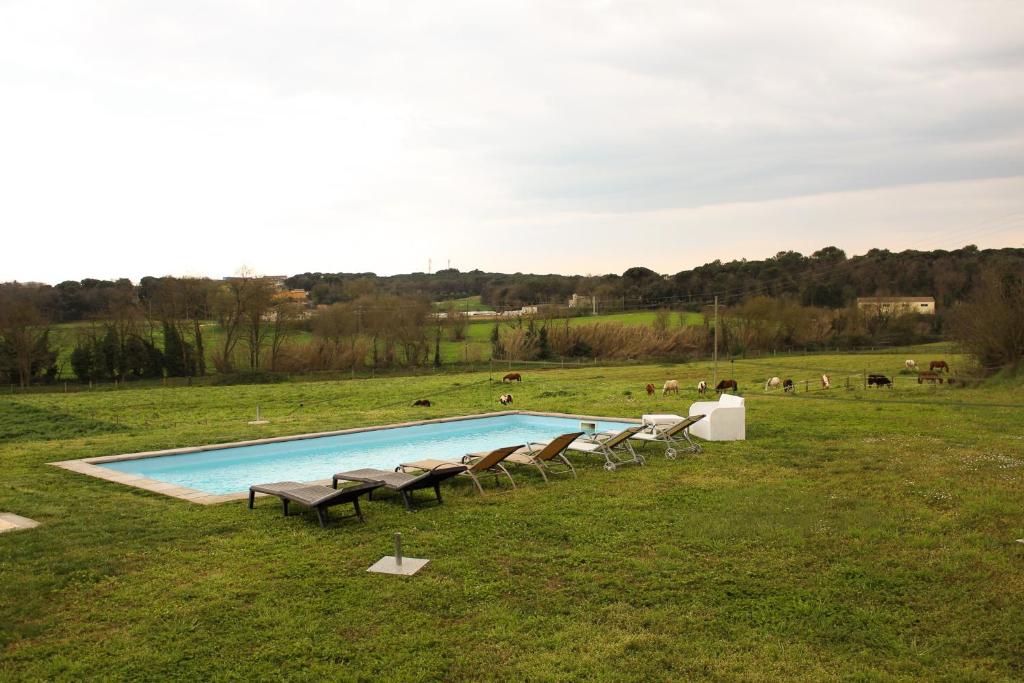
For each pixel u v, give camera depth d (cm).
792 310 5272
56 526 824
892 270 5000
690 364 4662
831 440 1423
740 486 1022
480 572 660
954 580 631
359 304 5362
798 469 1141
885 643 509
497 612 565
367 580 640
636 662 482
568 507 905
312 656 494
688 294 6262
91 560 696
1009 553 704
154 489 1034
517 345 5509
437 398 2981
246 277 4847
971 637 518
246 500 964
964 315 2942
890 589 612
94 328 4644
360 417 2069
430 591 611
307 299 6144
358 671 471
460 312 6025
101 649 504
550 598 596
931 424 1642
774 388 2831
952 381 2752
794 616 557
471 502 941
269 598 598
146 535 787
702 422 1483
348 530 807
